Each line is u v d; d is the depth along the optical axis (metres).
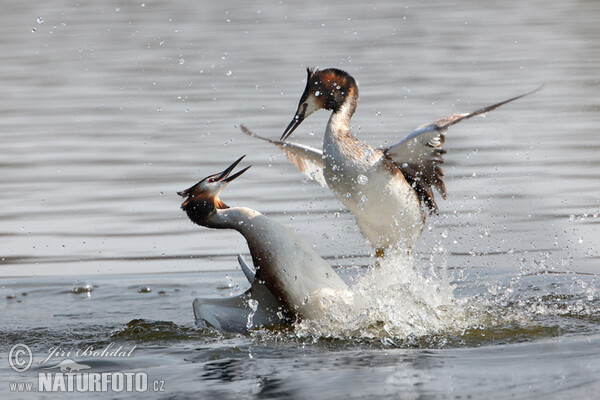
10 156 18.94
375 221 10.26
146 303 11.35
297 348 8.81
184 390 7.39
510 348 8.42
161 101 24.23
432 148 9.91
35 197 16.09
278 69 28.42
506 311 10.01
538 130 19.81
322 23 39.53
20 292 11.88
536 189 15.48
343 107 10.58
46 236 14.19
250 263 13.16
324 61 29.97
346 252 13.09
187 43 34.75
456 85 25.25
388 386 7.23
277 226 9.84
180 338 9.39
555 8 42.53
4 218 14.98
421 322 9.45
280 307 9.91
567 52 30.75
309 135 19.28
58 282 12.30
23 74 29.28
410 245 10.41
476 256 12.86
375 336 9.14
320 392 7.16
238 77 27.34
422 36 35.38
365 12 43.16
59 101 24.88
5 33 38.38
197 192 10.04
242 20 40.88
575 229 13.63
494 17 40.16
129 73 28.91
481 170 16.72
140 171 17.45
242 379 7.66
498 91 24.33
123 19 42.00
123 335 9.60
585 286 11.34
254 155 18.14
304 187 16.02
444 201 15.03
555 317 9.74
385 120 20.55
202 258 13.37
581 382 7.12
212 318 9.85
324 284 9.75
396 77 26.83
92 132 20.92
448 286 10.31
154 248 13.73
